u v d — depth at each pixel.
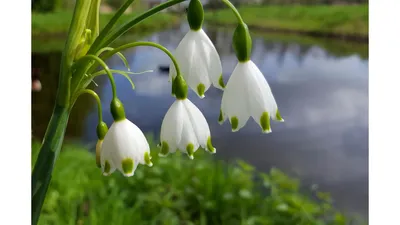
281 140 0.51
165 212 0.33
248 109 0.12
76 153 0.41
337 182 0.43
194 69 0.13
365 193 0.41
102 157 0.12
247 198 0.34
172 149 0.13
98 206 0.32
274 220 0.32
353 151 0.48
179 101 0.13
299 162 0.46
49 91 0.57
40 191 0.12
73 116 0.54
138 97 0.58
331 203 0.37
